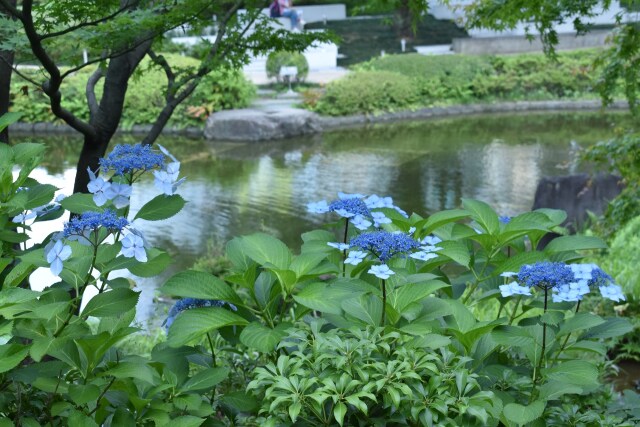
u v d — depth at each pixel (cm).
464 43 3067
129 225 232
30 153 268
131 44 426
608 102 728
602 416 290
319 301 271
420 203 1395
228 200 1412
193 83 488
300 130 2117
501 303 326
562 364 275
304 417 257
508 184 1515
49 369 239
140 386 252
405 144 1966
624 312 657
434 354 254
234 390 306
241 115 2067
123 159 253
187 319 269
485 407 259
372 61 2705
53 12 402
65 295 235
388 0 554
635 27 652
